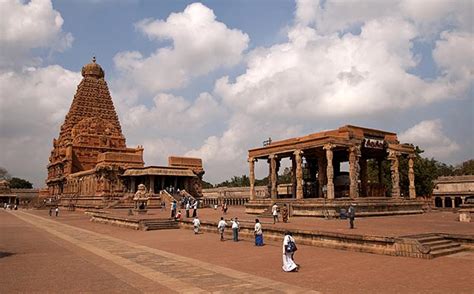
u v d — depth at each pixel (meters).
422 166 73.00
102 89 121.25
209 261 18.94
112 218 45.62
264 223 33.62
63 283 13.98
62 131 118.75
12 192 157.12
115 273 15.80
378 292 12.35
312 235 23.98
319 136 44.78
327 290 12.71
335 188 53.78
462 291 12.23
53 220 55.88
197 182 89.06
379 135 48.41
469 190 86.19
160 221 39.84
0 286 13.55
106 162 81.19
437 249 19.39
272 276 15.12
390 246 19.73
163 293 12.39
